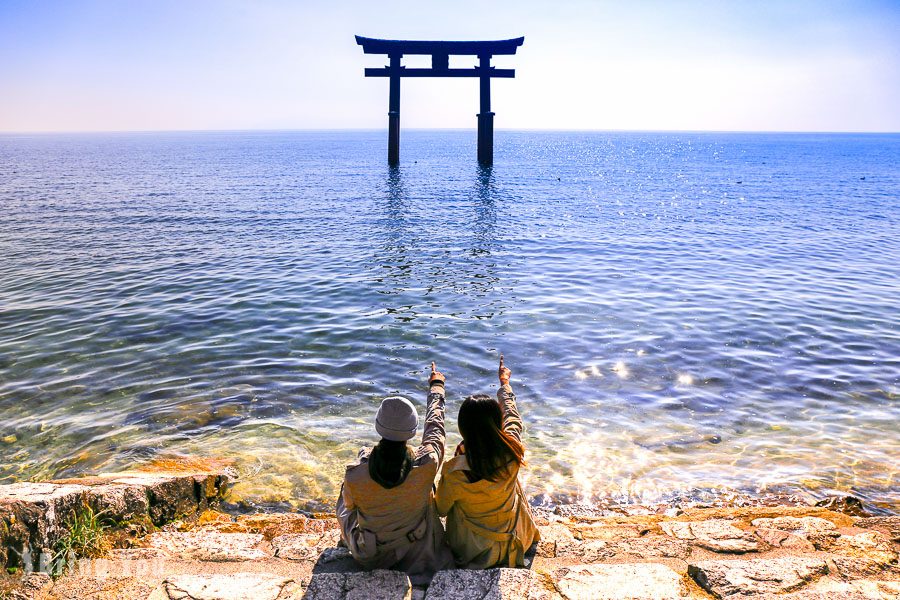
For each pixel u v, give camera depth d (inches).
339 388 380.2
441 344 456.8
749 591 131.7
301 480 274.4
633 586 135.8
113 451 300.7
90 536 166.6
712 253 811.4
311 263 743.1
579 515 233.3
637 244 876.6
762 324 500.4
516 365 417.1
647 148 6815.9
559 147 6968.5
